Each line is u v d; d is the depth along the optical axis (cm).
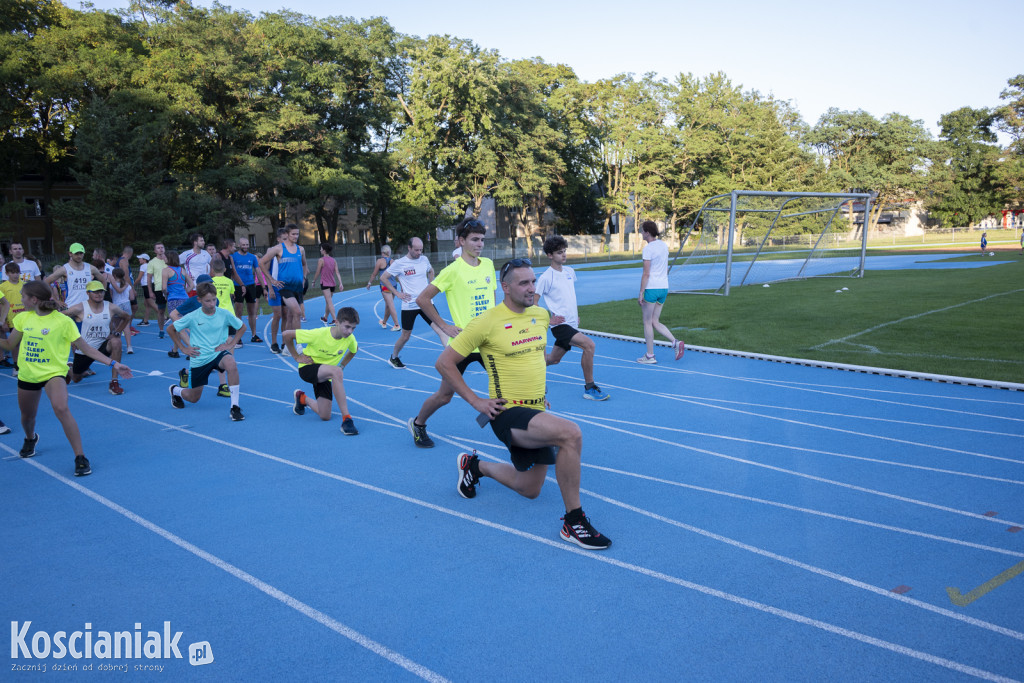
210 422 699
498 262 4769
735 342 1088
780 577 352
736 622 311
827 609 320
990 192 6438
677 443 588
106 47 3234
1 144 3456
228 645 304
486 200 6438
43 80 3045
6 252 3653
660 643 296
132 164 3006
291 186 3775
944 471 502
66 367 554
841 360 916
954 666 276
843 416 662
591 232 6531
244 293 1255
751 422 650
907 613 315
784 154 5722
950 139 6750
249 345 1239
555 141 4878
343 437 633
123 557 394
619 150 5575
